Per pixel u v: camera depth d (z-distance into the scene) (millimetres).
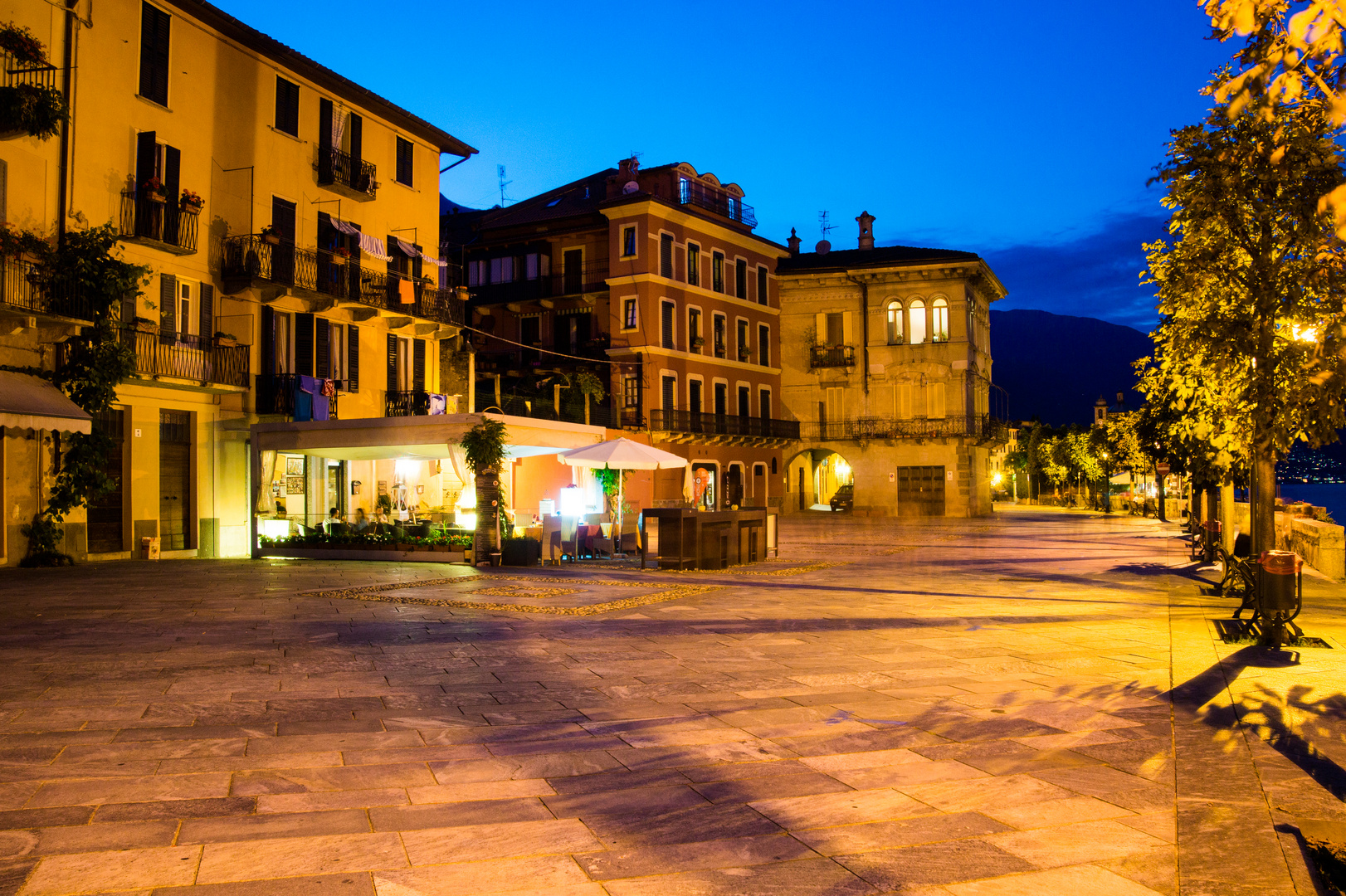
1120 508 56625
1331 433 9023
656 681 7531
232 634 9695
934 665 8242
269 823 4262
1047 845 4023
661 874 3725
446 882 3637
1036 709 6547
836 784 4891
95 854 3848
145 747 5469
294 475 24969
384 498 25938
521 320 46688
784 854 3945
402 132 31000
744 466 48844
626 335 43219
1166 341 11984
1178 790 4664
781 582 15609
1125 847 3998
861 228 54938
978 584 15352
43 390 18422
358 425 20266
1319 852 3799
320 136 27688
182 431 23344
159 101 22641
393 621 10758
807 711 6508
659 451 20094
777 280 52531
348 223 28000
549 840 4105
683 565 17281
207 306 24016
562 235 45562
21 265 18516
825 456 59094
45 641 9148
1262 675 7559
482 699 6863
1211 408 11320
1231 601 12867
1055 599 13227
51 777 4875
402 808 4504
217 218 24344
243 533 24641
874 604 12562
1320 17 2574
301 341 26625
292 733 5875
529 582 14984
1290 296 9125
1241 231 9648
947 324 49312
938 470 49375
